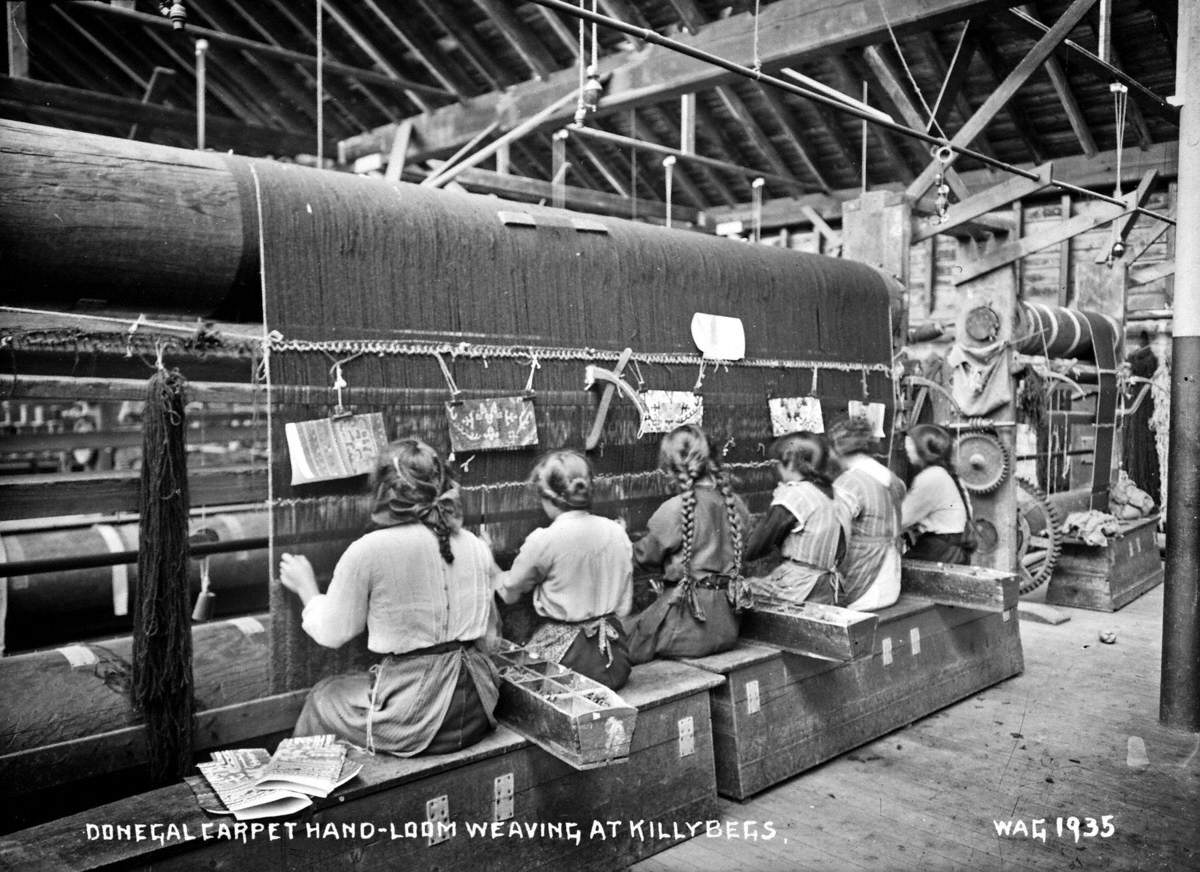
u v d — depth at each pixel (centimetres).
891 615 445
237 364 378
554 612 335
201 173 297
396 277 333
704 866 316
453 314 351
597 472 407
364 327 324
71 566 303
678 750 336
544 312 383
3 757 255
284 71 1020
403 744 274
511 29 820
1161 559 870
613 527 345
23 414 771
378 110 1059
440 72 909
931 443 545
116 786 305
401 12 866
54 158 271
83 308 297
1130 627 660
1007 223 720
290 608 304
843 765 404
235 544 327
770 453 466
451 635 284
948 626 485
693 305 448
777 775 380
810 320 515
